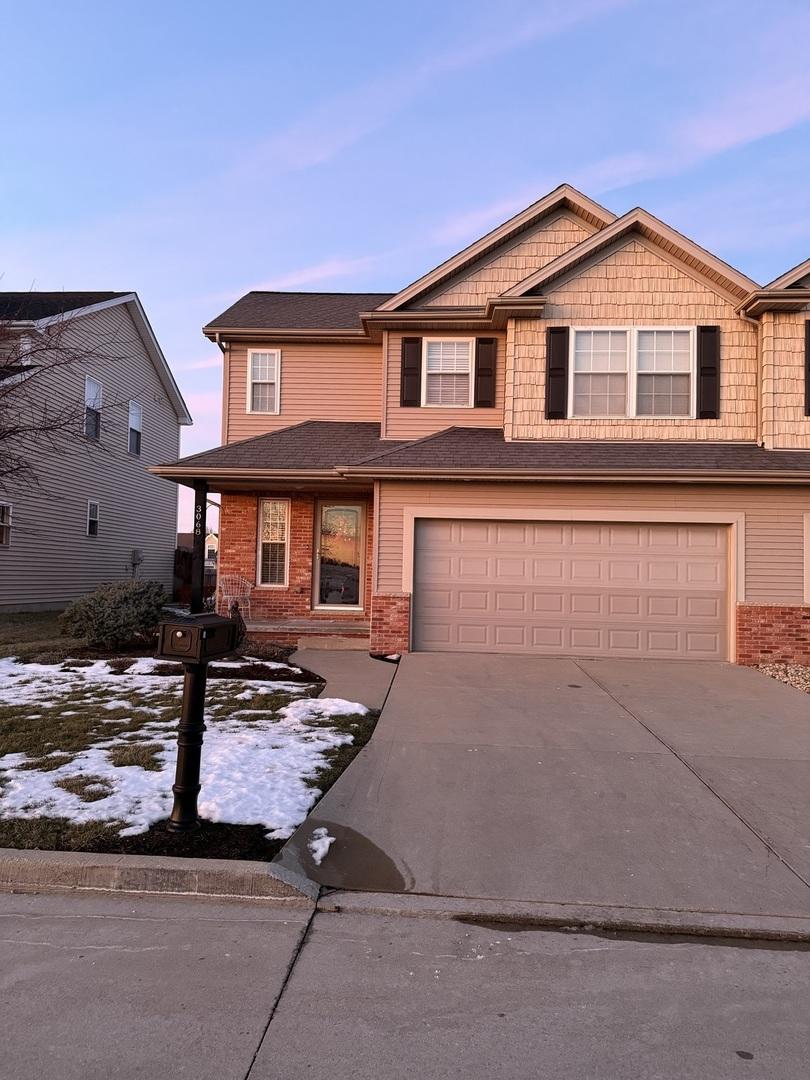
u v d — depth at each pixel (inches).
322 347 557.9
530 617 427.8
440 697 314.7
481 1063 98.9
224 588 529.3
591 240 450.6
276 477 453.1
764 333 443.2
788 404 438.3
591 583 426.0
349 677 356.8
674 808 193.0
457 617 431.5
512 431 458.6
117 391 818.2
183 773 167.9
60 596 719.7
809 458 421.1
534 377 460.1
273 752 227.3
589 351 458.6
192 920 138.0
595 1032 106.2
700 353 452.1
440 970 122.3
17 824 168.7
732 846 171.2
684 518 417.1
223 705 291.4
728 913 142.5
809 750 244.1
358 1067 97.6
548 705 303.0
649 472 404.5
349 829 177.2
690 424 451.5
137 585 449.7
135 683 332.2
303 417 554.9
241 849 159.5
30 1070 95.8
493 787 206.1
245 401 555.5
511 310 455.5
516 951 129.3
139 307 827.4
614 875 156.9
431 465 419.2
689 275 456.4
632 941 133.9
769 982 120.9
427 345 508.4
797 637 408.2
